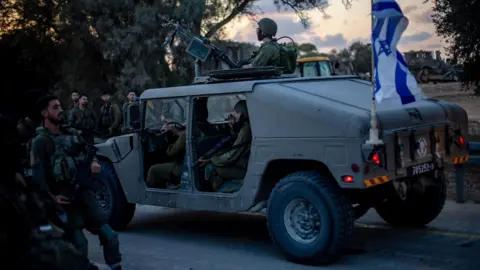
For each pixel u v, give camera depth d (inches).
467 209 327.0
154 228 318.3
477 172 416.5
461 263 232.8
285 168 252.2
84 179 195.6
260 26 304.3
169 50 820.6
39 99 192.2
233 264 241.1
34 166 186.4
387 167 223.5
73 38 855.1
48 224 152.5
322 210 224.7
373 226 303.9
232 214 355.9
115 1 828.6
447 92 1049.5
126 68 807.7
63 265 149.2
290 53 305.4
